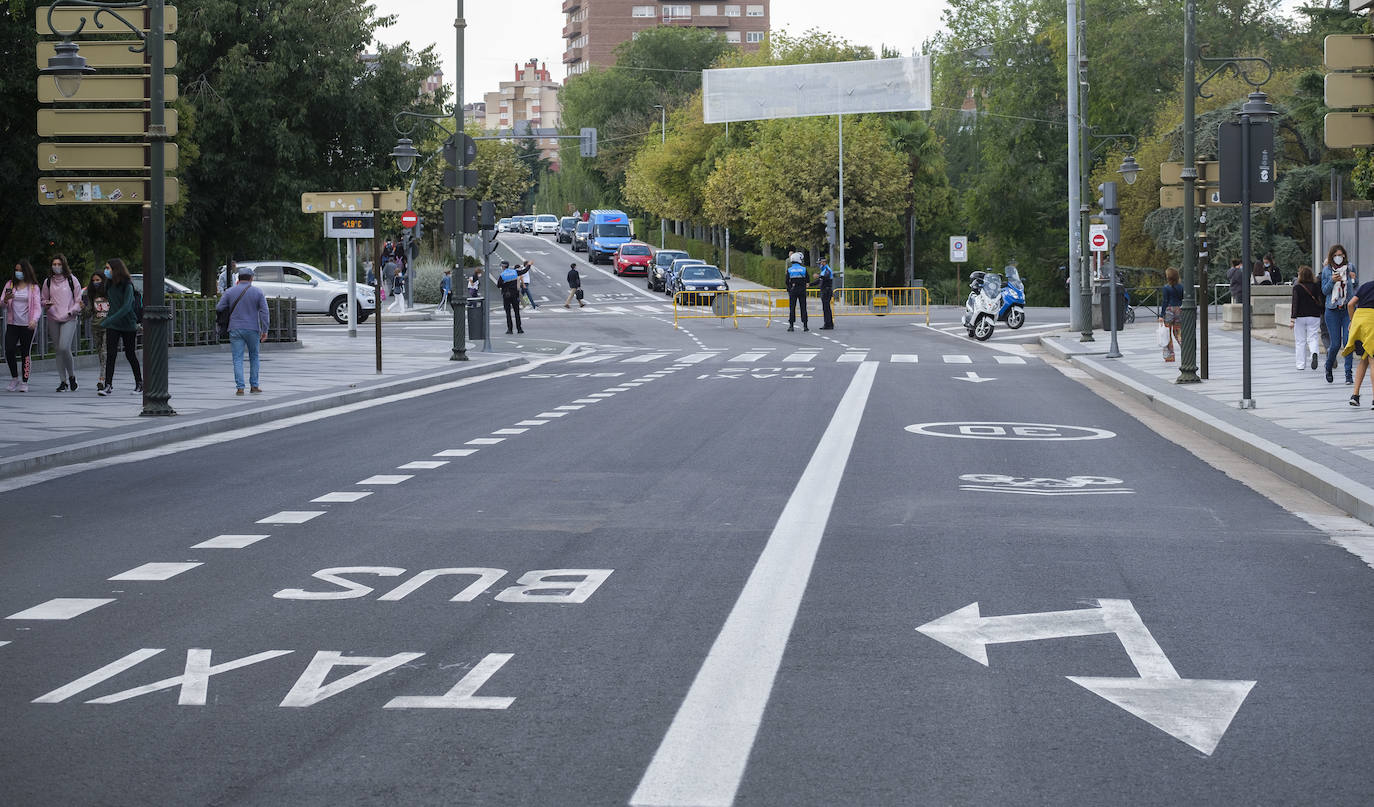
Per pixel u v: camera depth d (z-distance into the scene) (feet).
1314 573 28.68
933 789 16.26
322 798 16.07
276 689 20.52
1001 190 275.80
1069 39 135.85
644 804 15.84
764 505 37.70
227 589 27.48
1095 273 143.74
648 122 436.76
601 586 27.53
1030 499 38.75
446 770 16.98
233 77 148.25
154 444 54.70
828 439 53.88
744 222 303.48
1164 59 247.91
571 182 473.26
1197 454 49.32
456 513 36.68
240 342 73.77
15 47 101.40
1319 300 84.64
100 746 17.95
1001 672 21.30
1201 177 77.77
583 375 93.86
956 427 58.54
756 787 16.35
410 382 83.66
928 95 168.45
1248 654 22.34
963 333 147.54
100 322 74.95
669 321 178.29
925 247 307.78
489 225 112.68
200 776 16.83
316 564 29.94
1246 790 16.25
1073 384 83.71
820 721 18.88
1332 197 158.51
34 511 37.91
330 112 155.33
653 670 21.43
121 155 63.21
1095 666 21.62
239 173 151.84
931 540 32.40
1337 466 41.75
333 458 49.24
